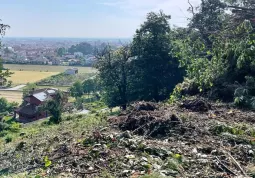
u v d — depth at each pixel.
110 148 4.63
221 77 8.55
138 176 3.54
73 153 4.61
